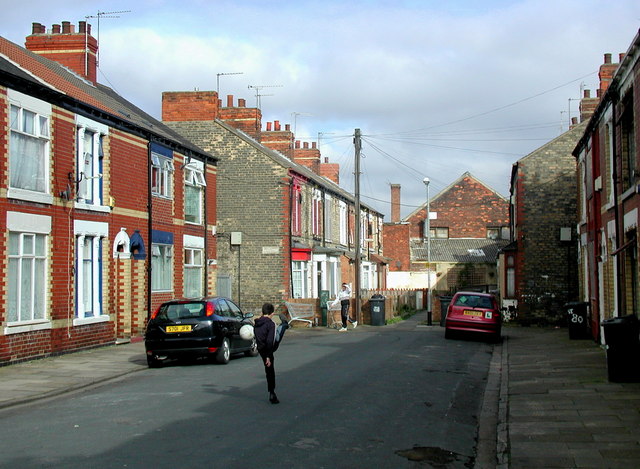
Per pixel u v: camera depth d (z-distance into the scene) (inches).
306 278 1432.1
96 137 820.0
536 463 325.4
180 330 650.2
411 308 1900.8
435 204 2556.6
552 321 1242.6
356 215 1310.3
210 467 302.4
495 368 695.1
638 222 598.2
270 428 380.5
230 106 1536.7
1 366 635.5
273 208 1317.7
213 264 1159.0
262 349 455.2
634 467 313.6
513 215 1606.8
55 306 721.0
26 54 853.2
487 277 2320.4
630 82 624.7
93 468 299.3
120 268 880.3
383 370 621.9
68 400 482.3
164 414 417.4
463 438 387.9
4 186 640.4
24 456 319.9
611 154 758.5
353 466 314.8
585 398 484.1
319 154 1993.1
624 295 674.8
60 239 731.4
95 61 1083.3
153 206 957.2
